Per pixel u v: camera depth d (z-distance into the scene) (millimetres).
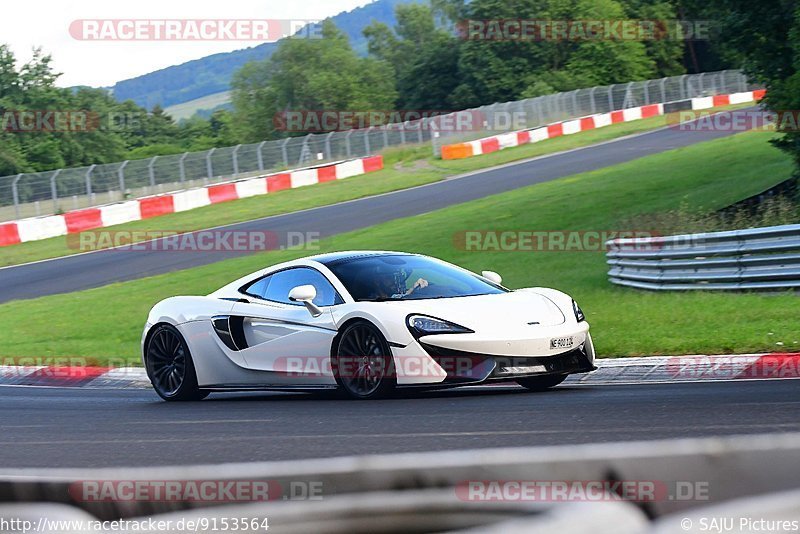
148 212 50719
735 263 18391
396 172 63344
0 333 23422
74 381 17297
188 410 11977
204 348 13094
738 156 44438
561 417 8859
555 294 12258
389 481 2498
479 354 10820
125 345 20062
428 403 10680
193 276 31031
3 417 12180
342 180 61750
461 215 38656
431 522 2365
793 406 8664
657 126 71688
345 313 11680
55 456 8641
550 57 105375
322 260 12812
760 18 26906
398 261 12844
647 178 41906
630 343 14117
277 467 2662
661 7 100938
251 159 64438
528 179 49750
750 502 1951
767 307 16047
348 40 108438
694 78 90375
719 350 13055
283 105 104000
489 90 104938
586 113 84062
